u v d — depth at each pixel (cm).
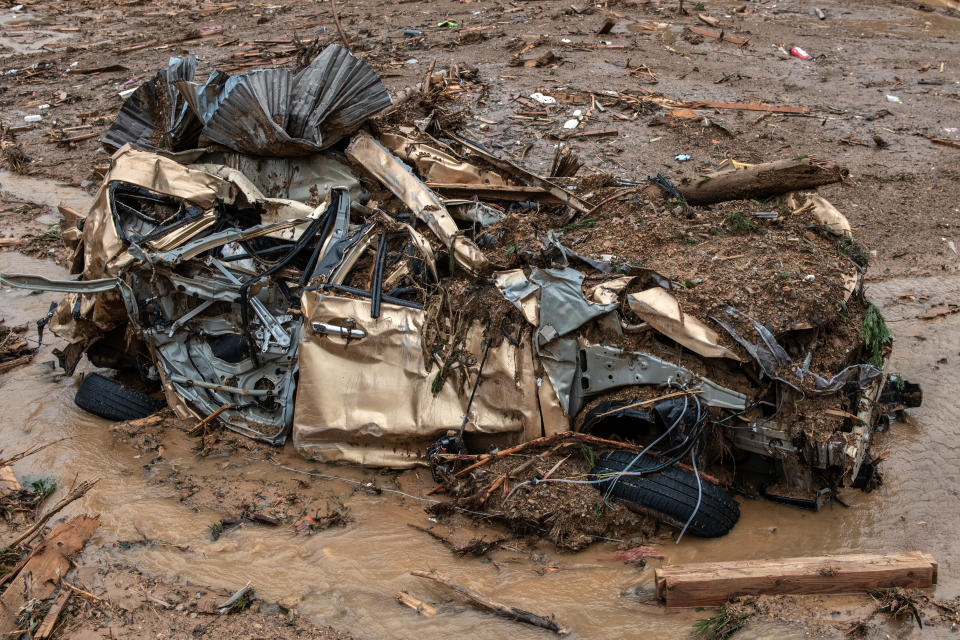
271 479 638
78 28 2327
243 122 743
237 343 682
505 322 596
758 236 652
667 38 1866
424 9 2214
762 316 550
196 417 700
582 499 562
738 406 537
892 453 666
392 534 584
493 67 1681
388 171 724
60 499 630
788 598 517
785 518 589
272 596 538
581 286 579
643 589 532
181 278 660
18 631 509
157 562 566
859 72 1631
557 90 1523
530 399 588
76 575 555
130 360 778
